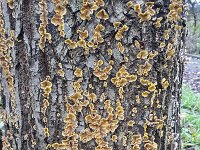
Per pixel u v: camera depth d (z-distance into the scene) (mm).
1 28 538
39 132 537
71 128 521
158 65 521
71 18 486
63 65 502
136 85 517
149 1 491
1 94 583
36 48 507
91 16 483
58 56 500
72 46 494
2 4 525
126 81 510
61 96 514
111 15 486
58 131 527
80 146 527
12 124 574
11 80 549
